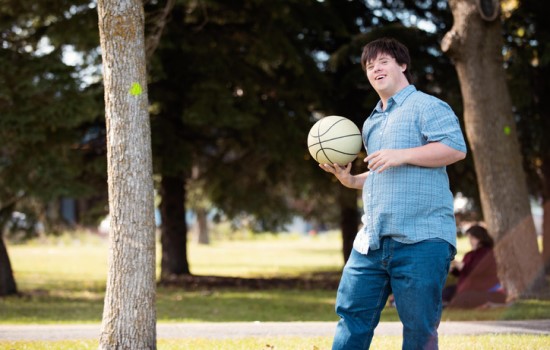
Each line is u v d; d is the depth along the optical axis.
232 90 16.05
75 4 13.62
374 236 4.50
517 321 8.98
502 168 12.09
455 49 12.11
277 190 19.61
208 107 14.55
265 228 21.38
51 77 12.80
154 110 16.23
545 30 15.46
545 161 17.02
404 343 4.44
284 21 14.93
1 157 13.52
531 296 12.05
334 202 19.86
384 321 9.76
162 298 13.96
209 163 18.38
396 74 4.67
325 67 17.25
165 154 15.69
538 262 12.24
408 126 4.51
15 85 12.61
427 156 4.31
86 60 14.32
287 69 16.05
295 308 12.32
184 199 18.83
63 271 22.41
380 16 17.31
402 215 4.40
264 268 23.20
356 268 4.66
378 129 4.69
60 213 16.28
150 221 5.86
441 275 4.39
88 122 15.63
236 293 15.17
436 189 4.44
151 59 14.11
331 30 16.97
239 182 18.48
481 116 12.09
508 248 12.13
